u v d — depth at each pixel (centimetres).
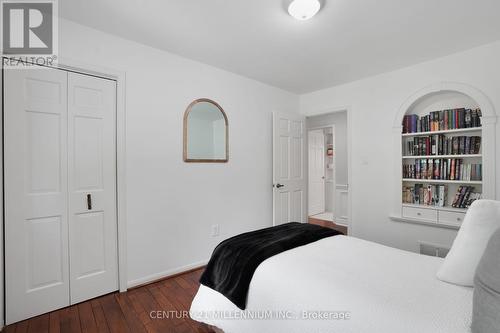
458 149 272
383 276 126
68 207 204
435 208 275
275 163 351
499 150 238
